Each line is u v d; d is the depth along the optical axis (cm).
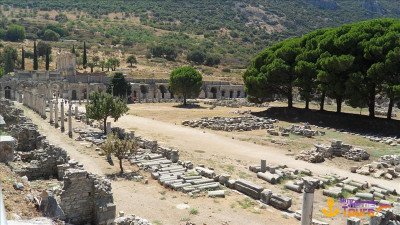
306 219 2267
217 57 18375
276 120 7494
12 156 3158
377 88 7062
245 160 4509
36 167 3188
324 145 5012
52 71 12356
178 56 18662
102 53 17412
